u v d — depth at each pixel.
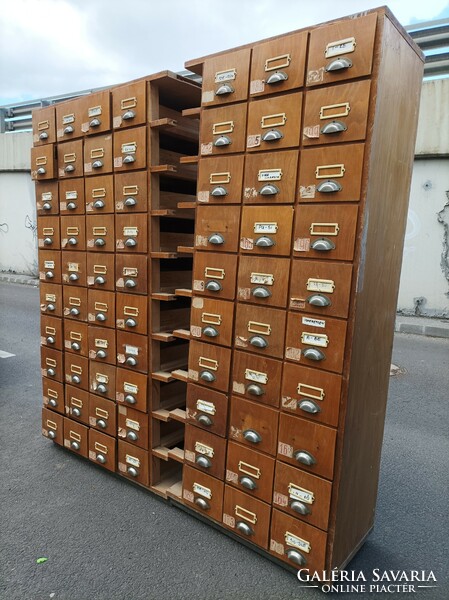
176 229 2.58
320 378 1.63
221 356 1.92
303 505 1.73
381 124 1.48
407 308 6.29
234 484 1.96
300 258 1.63
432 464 2.75
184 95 2.27
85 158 2.40
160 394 2.36
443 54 5.59
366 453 1.86
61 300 2.68
